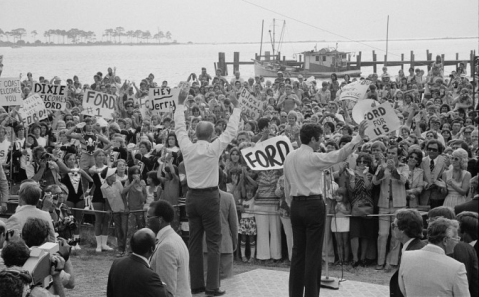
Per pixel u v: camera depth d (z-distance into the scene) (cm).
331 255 1366
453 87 3134
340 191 1325
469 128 1686
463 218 802
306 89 3045
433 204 1328
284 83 3094
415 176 1327
